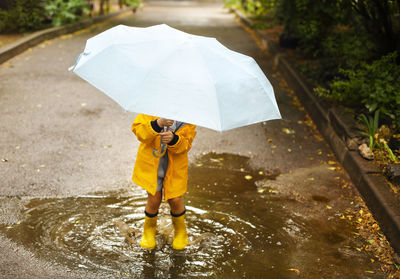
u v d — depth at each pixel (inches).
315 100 290.0
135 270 135.6
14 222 158.2
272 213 175.5
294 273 138.3
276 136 259.9
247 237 158.2
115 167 209.6
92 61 112.7
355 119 244.2
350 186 199.0
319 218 172.9
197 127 269.1
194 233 159.2
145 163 137.9
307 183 201.8
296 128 274.1
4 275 128.5
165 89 104.7
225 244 153.1
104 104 303.1
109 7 866.8
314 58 415.8
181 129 137.6
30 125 255.3
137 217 168.4
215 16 915.4
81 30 615.5
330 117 255.6
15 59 412.8
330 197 189.6
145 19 796.6
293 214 175.2
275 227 165.3
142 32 121.4
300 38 452.4
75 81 353.7
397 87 252.1
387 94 248.7
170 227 161.5
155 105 102.4
